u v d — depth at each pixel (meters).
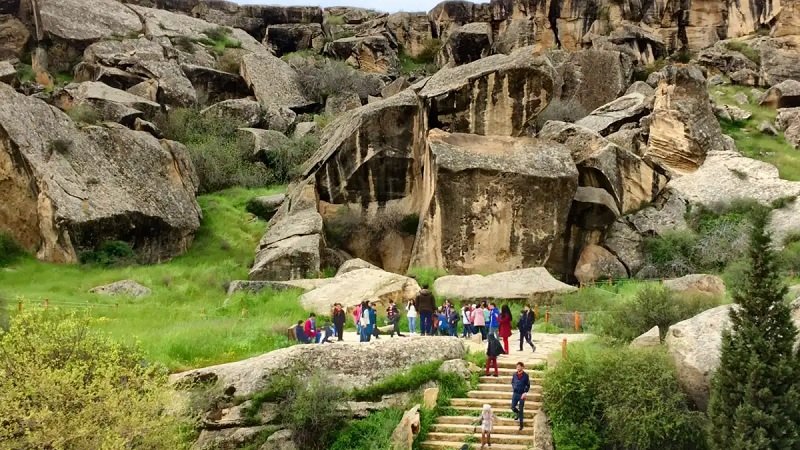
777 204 35.78
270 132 48.44
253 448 17.33
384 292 27.42
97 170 35.50
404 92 39.81
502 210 33.12
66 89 45.50
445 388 19.14
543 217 33.38
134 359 17.14
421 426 17.62
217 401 17.84
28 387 14.43
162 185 37.38
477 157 33.72
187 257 36.47
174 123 47.09
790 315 16.53
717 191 37.69
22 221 33.62
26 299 26.56
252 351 21.44
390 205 37.38
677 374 17.64
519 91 35.94
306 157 46.19
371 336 22.81
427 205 34.78
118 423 14.52
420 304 23.50
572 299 27.56
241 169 45.09
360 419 18.14
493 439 17.36
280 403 17.92
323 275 32.84
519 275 29.77
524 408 18.31
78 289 29.66
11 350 15.06
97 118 41.09
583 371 18.16
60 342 16.14
